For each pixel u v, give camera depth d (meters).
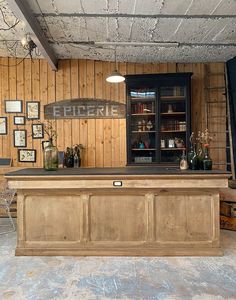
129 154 4.73
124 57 4.82
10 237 3.72
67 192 3.05
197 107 5.04
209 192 3.05
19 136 5.06
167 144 4.85
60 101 5.05
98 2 3.03
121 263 2.85
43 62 5.04
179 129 4.81
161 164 4.68
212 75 5.03
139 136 4.94
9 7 2.96
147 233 3.05
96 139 5.06
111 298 2.21
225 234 3.82
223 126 5.02
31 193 3.05
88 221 3.06
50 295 2.26
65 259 2.96
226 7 3.13
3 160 5.02
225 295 2.25
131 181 2.98
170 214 3.06
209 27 3.65
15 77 5.06
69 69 5.05
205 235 3.06
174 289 2.34
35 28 3.48
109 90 5.04
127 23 3.53
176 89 4.79
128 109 4.71
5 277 2.56
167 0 2.99
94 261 2.91
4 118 5.05
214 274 2.61
